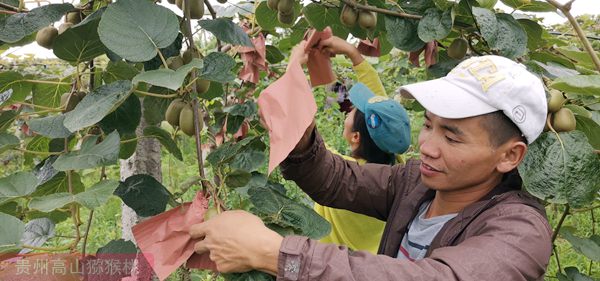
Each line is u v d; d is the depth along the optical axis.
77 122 1.25
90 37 1.44
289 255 1.16
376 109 2.29
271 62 2.52
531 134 1.41
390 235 1.76
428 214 1.68
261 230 1.22
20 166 6.44
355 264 1.17
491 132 1.39
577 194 1.52
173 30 1.33
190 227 1.30
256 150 1.88
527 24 1.86
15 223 1.25
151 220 1.33
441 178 1.45
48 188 1.75
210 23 1.56
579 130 1.74
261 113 1.39
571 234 2.00
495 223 1.33
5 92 1.61
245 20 2.67
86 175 4.24
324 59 2.05
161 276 1.28
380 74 6.83
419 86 1.45
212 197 1.34
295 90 1.39
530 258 1.24
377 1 1.86
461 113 1.37
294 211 1.39
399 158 2.79
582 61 1.79
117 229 4.99
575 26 1.62
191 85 1.43
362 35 2.00
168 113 1.48
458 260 1.19
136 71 1.74
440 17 1.74
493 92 1.36
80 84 1.61
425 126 1.54
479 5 1.69
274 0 1.95
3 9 1.56
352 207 2.01
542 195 1.50
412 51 1.87
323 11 2.03
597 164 1.55
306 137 1.84
